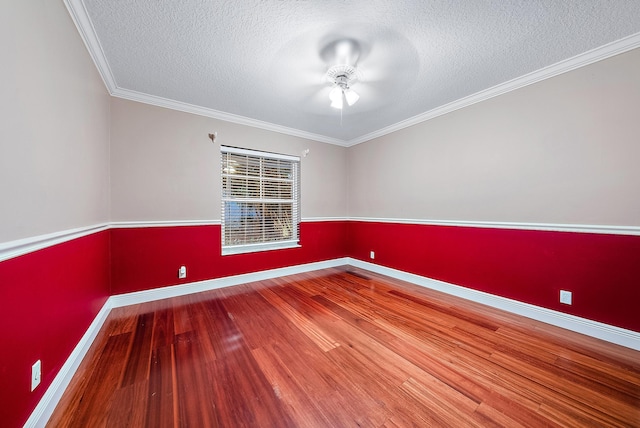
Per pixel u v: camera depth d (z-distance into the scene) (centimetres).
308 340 188
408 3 144
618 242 182
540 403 126
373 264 395
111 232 243
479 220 264
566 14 152
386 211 373
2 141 89
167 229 276
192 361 161
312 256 402
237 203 334
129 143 253
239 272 328
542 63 205
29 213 105
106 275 230
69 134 146
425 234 318
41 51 115
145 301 262
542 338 191
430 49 187
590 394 132
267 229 362
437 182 303
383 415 119
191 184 291
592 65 191
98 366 155
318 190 410
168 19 156
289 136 376
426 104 285
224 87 244
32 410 106
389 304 258
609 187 186
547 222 217
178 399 129
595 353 170
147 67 209
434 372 151
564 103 205
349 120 336
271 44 181
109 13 150
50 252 124
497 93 245
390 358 166
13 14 95
